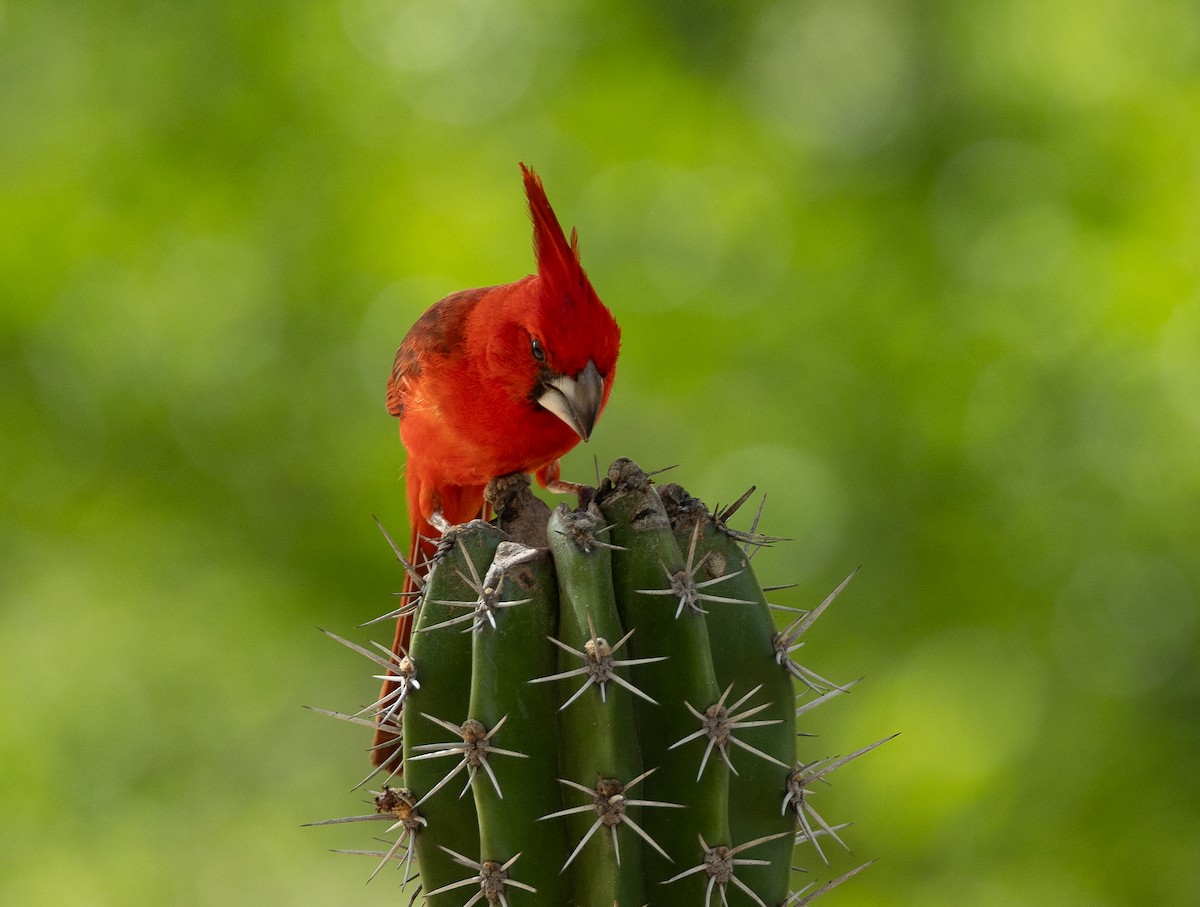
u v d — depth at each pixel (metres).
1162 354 11.52
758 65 13.72
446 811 3.57
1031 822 10.92
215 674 13.74
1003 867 10.93
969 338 12.19
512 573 3.53
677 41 13.59
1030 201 12.41
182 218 12.89
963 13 13.05
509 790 3.44
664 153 13.14
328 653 13.46
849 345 12.41
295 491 13.19
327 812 13.70
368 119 12.98
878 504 12.27
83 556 13.55
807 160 13.23
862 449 12.30
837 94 13.70
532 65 13.26
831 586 12.18
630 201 13.00
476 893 3.54
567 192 13.02
